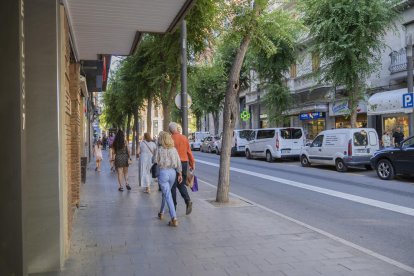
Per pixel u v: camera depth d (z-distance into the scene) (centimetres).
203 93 3894
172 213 771
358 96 2152
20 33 279
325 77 2217
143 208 960
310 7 2089
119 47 974
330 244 636
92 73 1497
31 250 509
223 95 3922
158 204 1015
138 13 711
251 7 1024
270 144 2558
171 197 794
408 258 605
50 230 514
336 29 2012
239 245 631
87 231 729
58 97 514
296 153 2506
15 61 276
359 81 2152
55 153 514
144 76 1642
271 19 1122
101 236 691
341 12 1998
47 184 512
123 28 807
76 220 823
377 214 923
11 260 272
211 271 510
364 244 682
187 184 927
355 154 1820
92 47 969
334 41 1997
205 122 6088
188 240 662
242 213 889
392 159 1487
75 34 843
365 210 970
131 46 966
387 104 2331
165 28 809
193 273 503
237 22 1022
